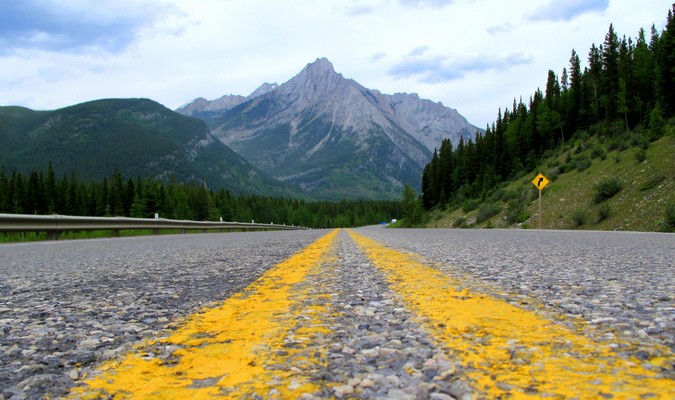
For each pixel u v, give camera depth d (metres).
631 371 1.49
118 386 1.50
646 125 53.00
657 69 55.19
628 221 25.66
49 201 83.25
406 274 4.55
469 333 2.07
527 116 89.06
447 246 9.68
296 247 10.38
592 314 2.46
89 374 1.64
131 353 1.90
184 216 89.31
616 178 31.33
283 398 1.34
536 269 4.89
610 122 61.69
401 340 1.99
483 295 3.15
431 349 1.82
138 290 3.83
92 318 2.68
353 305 2.91
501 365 1.59
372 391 1.38
